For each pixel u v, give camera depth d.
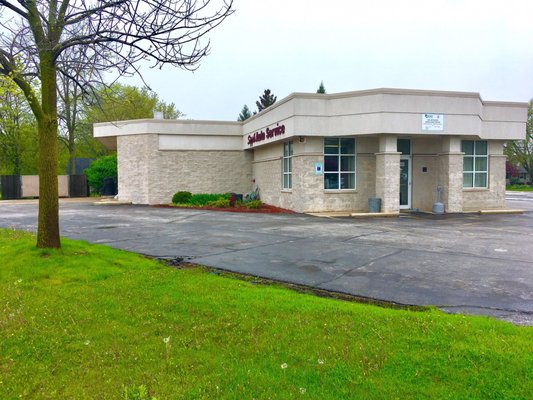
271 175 23.31
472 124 18.86
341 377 3.75
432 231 13.02
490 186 21.19
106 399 3.54
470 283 6.89
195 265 8.41
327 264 8.36
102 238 11.78
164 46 7.16
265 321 5.02
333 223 15.29
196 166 25.89
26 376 3.95
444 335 4.44
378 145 19.84
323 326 4.84
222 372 3.91
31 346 4.54
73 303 5.86
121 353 4.34
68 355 4.34
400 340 4.37
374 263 8.40
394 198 18.41
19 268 7.59
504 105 20.72
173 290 6.37
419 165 20.50
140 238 11.77
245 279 7.35
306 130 18.25
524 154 63.34
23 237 11.23
